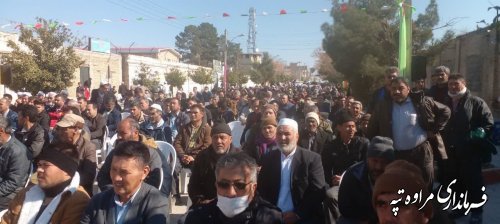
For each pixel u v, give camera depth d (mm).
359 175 4086
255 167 3330
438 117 5250
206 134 7699
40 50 21312
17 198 3998
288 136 4711
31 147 6531
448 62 25969
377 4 22797
